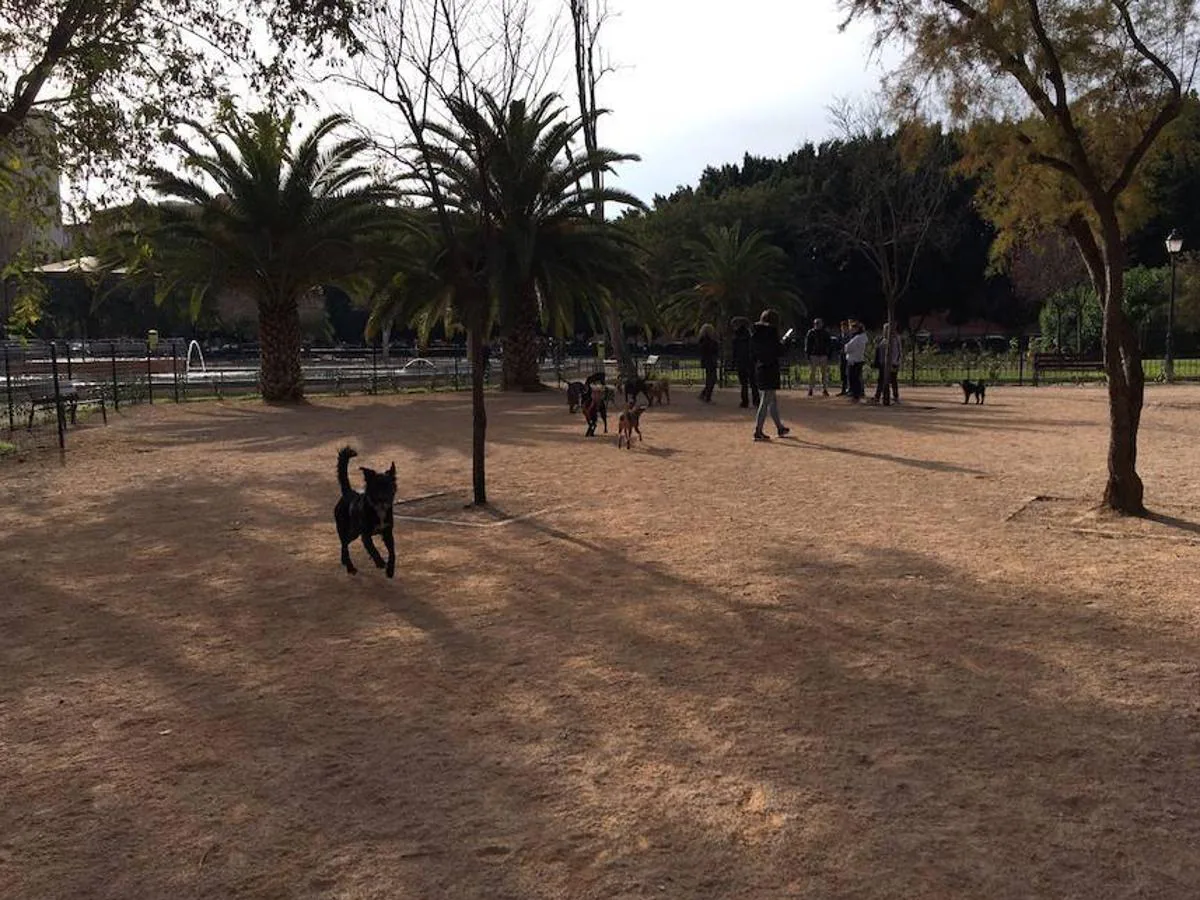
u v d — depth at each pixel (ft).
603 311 90.89
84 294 184.55
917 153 29.73
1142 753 12.10
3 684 15.30
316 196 76.64
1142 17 26.22
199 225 73.97
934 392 87.04
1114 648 15.99
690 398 77.15
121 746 12.88
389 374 102.42
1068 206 27.63
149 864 9.90
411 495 32.27
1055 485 32.53
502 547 24.49
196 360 146.10
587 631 17.57
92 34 43.11
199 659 16.38
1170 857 9.75
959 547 23.52
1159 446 42.96
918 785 11.37
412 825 10.64
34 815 10.98
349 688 14.93
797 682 14.79
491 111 32.68
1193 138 27.32
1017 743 12.46
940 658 15.70
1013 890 9.21
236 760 12.40
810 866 9.66
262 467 39.96
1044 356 106.01
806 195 187.52
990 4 25.39
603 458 41.14
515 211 76.13
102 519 28.96
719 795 11.21
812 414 61.11
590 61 78.02
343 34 31.53
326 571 22.38
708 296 137.80
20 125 44.42
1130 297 144.25
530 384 91.04
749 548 23.82
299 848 10.18
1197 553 22.48
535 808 10.98
